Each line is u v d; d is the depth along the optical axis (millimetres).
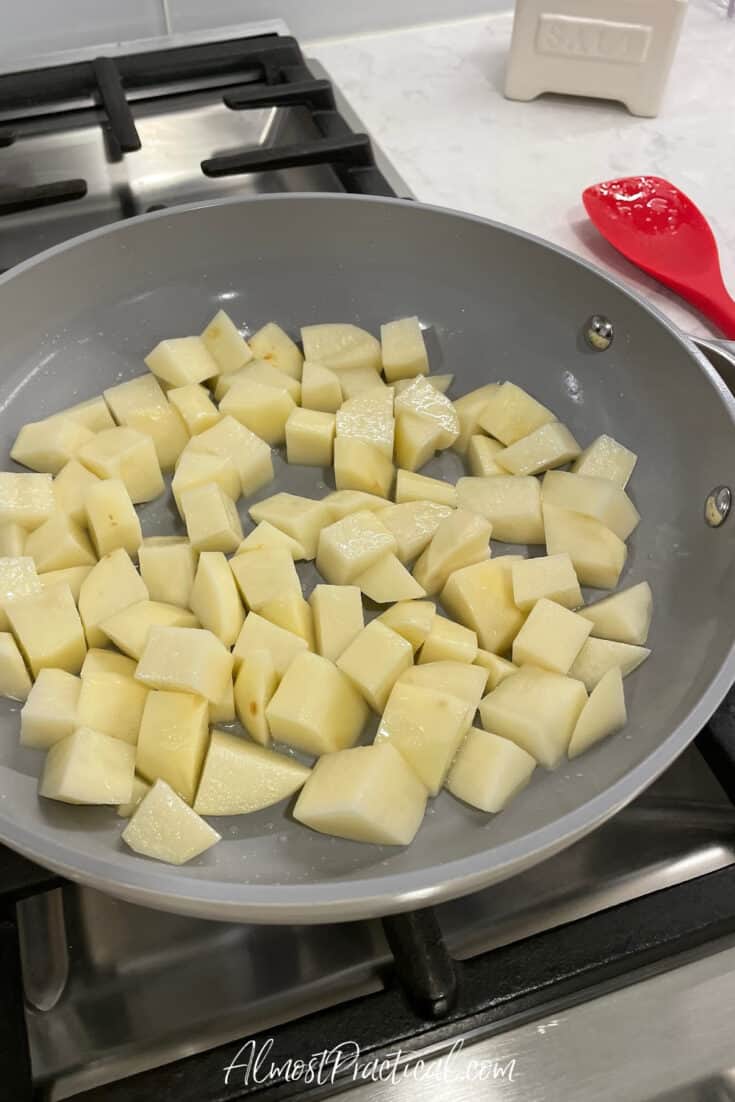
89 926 494
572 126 734
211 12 760
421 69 768
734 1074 471
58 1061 471
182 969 489
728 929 484
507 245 622
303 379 621
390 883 443
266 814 511
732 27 802
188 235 623
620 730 525
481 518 577
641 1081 468
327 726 524
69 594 549
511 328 636
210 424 613
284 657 544
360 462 600
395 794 500
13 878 479
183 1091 453
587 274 609
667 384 595
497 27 800
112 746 512
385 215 627
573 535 579
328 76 760
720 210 688
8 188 644
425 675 537
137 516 593
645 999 481
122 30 752
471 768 512
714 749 514
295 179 709
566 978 473
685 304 649
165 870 466
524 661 544
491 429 614
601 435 611
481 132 728
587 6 699
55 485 586
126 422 607
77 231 677
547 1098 464
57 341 620
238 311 646
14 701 536
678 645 546
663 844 516
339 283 648
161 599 570
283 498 594
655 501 589
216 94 740
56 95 718
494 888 507
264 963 491
